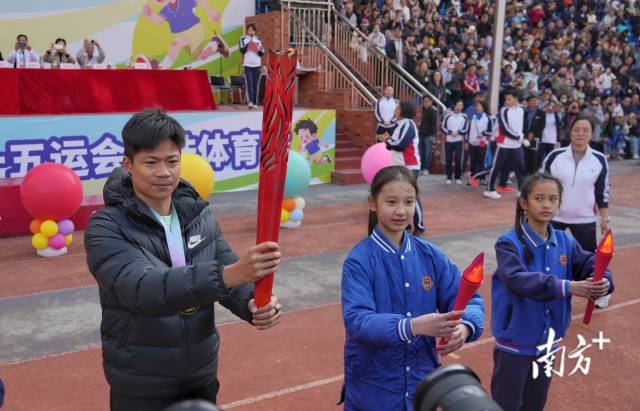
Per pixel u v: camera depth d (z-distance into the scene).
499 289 3.46
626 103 19.62
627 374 4.86
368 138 14.99
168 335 2.22
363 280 2.57
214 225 2.50
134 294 2.04
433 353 2.62
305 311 6.03
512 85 17.53
